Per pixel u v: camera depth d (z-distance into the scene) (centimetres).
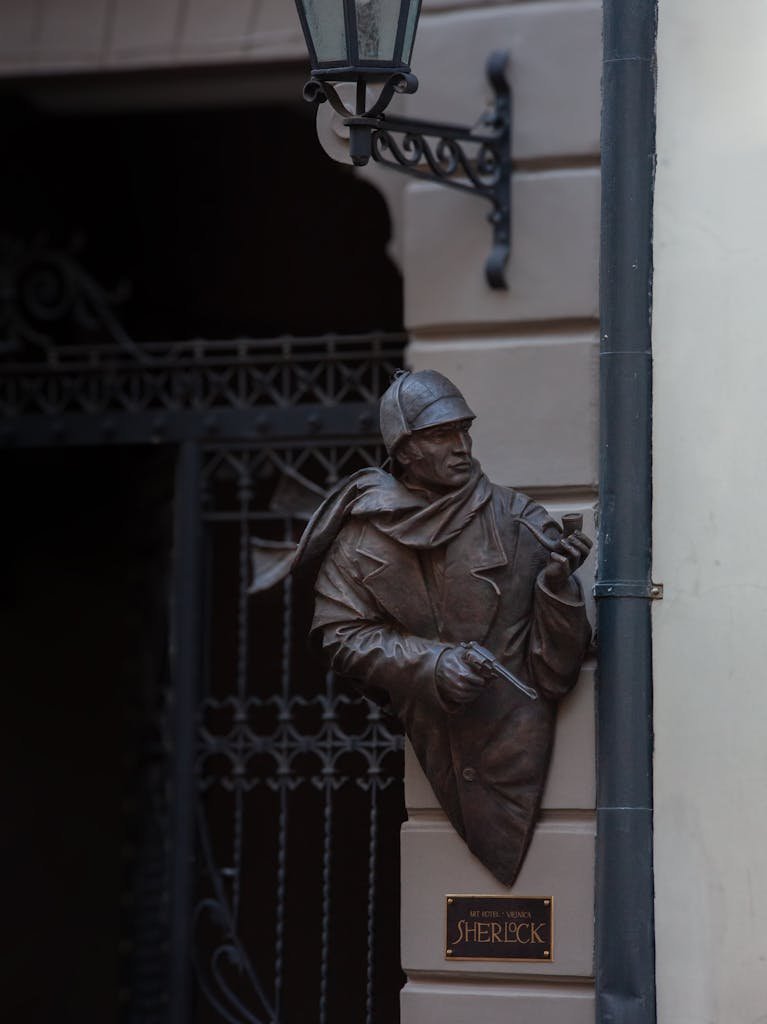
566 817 591
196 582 701
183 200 1003
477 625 582
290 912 829
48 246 926
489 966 593
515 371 618
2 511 970
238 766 681
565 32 624
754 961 573
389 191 657
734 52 609
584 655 587
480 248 628
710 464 595
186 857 683
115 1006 971
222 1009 675
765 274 598
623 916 577
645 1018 573
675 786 583
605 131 612
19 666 977
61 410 734
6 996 966
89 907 979
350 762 805
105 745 983
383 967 775
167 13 702
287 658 679
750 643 585
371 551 588
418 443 577
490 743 585
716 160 606
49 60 711
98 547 989
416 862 602
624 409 598
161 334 1017
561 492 611
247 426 706
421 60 641
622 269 604
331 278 1014
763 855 576
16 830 973
